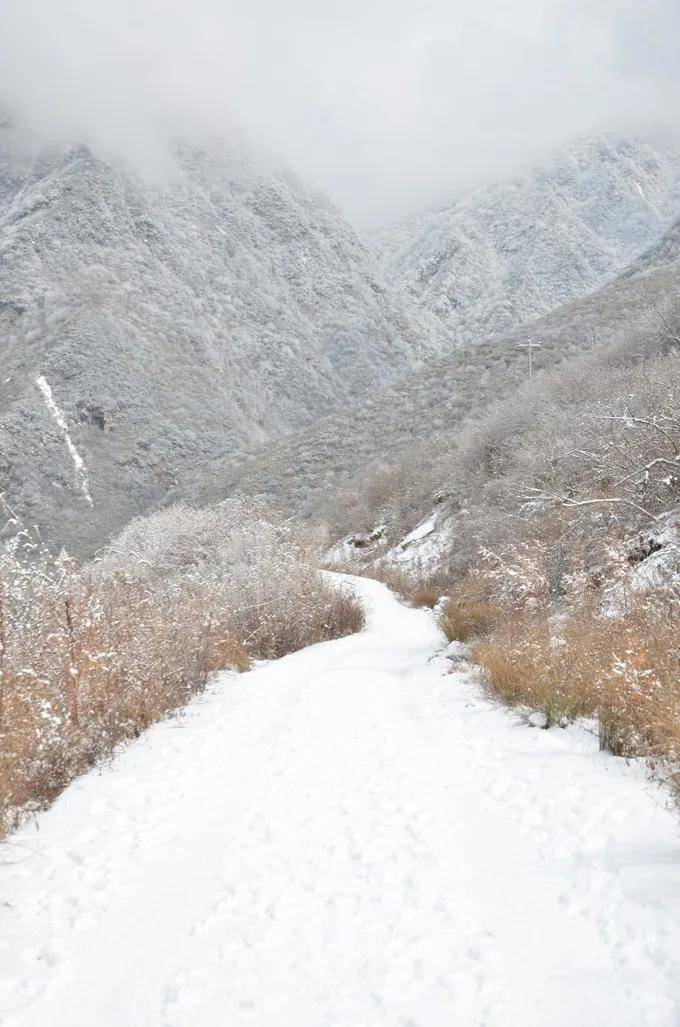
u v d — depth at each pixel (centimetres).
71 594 719
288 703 827
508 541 1681
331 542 4228
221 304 18950
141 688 739
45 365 13075
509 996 236
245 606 1509
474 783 479
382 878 340
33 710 551
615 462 1273
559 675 675
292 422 16588
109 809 477
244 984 256
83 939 304
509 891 315
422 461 3994
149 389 13588
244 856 382
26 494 10350
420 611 2034
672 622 671
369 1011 234
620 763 486
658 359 2288
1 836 432
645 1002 223
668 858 325
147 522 2695
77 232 18125
